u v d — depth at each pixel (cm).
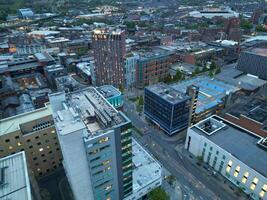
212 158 11031
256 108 13575
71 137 6128
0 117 14075
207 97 16612
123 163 7744
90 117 7431
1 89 17125
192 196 9806
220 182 10494
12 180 5841
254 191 9375
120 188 8256
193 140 11881
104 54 19988
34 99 15250
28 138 9300
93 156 6725
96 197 7731
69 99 8506
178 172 11138
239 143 10594
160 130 14675
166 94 13625
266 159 9612
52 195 9688
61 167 11000
